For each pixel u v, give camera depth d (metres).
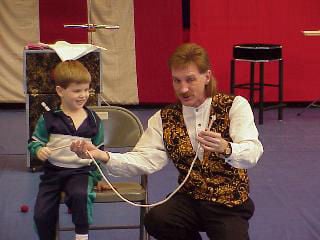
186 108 3.86
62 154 4.39
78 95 4.41
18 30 11.34
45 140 4.45
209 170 3.80
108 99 11.75
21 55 11.41
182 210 3.92
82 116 4.49
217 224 3.79
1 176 7.47
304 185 7.19
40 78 7.33
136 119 4.89
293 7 11.74
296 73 11.99
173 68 3.69
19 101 11.59
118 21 11.48
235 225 3.74
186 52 3.67
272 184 7.20
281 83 10.92
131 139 4.85
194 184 3.85
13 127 10.19
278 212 6.27
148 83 11.84
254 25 11.79
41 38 11.41
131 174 3.95
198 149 3.76
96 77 7.40
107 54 11.58
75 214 4.25
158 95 11.89
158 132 3.99
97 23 11.42
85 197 4.25
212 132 3.51
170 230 3.91
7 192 6.86
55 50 7.15
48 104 7.36
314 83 12.04
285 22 11.79
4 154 8.49
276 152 8.67
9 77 11.51
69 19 11.38
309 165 8.05
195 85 3.67
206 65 3.68
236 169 3.80
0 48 11.40
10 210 6.27
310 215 6.18
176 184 7.17
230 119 3.78
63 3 11.32
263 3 11.72
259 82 11.15
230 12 11.72
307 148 8.92
